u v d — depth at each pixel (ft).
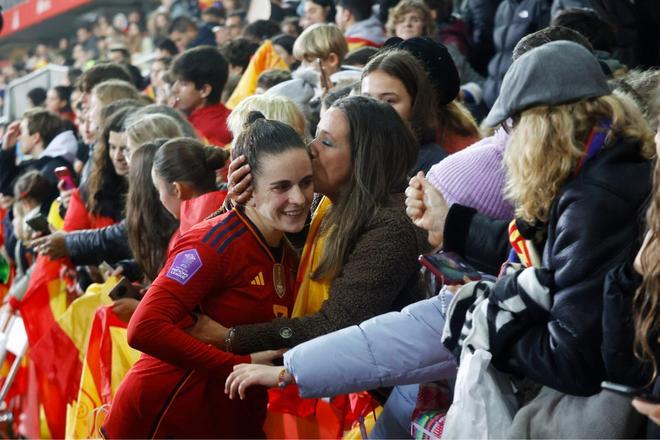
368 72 10.83
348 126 9.03
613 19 15.90
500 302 7.14
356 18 19.86
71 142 20.33
